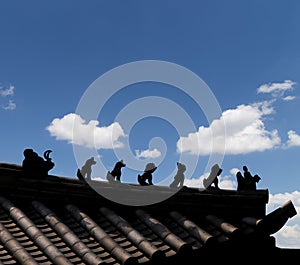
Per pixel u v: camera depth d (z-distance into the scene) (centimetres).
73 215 884
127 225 861
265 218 955
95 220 902
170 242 839
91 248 795
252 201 1018
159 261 796
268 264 973
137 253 797
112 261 762
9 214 839
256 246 954
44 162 912
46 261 738
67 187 916
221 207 1001
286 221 993
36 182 895
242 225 966
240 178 1051
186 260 845
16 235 791
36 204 884
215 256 891
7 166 878
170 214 956
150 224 895
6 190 881
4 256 734
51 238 804
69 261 732
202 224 959
